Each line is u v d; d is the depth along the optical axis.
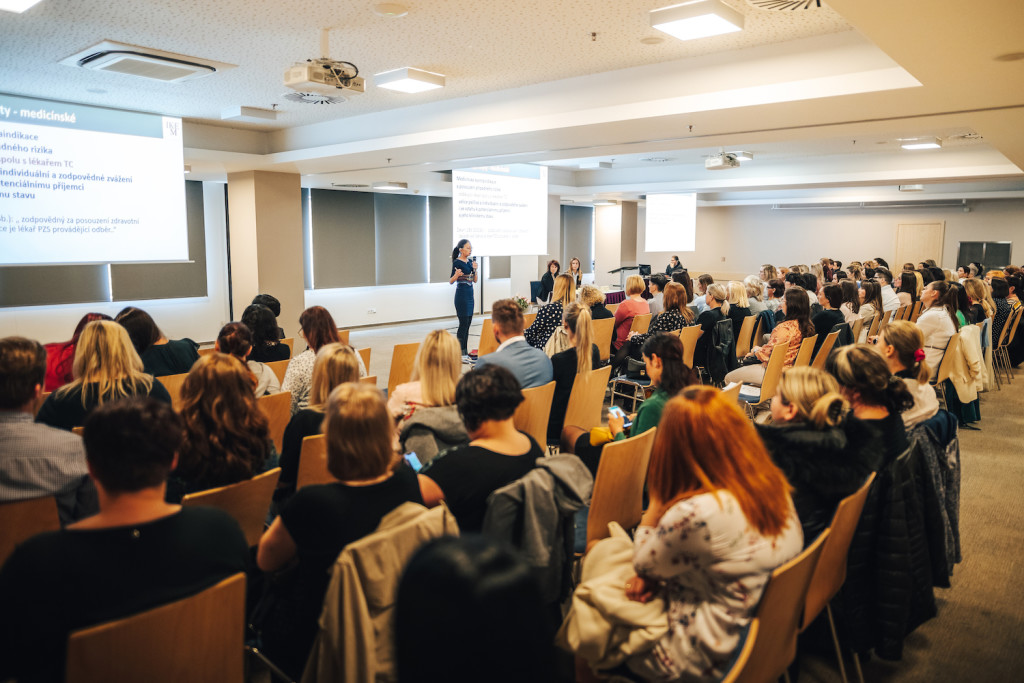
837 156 10.78
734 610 1.55
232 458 2.11
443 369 2.75
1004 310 7.21
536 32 4.35
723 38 4.45
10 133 6.19
